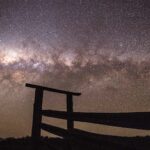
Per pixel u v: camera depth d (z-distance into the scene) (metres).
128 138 3.86
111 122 3.52
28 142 8.84
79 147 4.26
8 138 9.93
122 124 3.35
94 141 3.96
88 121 4.00
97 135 4.23
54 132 4.85
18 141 9.01
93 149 3.92
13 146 8.46
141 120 3.09
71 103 5.86
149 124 2.99
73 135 4.41
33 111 5.26
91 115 3.94
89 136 4.07
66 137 4.57
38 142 5.13
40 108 5.22
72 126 5.06
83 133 4.39
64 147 5.07
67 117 4.49
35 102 5.27
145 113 3.05
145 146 3.40
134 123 3.18
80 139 4.25
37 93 5.30
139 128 3.12
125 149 3.45
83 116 4.11
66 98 5.86
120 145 3.52
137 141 3.62
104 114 3.66
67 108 5.83
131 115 3.22
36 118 5.18
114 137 4.04
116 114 3.46
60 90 5.64
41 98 5.29
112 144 3.63
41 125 5.17
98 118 3.76
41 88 5.32
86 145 4.11
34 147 5.11
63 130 4.66
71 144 4.61
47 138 7.13
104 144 3.76
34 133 5.14
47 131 5.02
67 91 5.78
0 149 8.27
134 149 3.33
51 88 5.49
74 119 4.33
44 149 5.13
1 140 9.53
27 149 7.77
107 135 4.15
